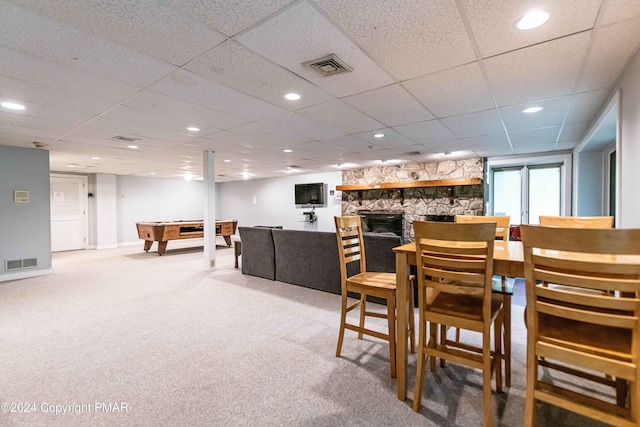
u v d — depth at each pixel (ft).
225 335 8.61
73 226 26.50
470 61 6.76
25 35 5.52
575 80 7.83
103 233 27.86
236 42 5.87
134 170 25.99
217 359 7.25
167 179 33.58
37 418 5.20
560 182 19.07
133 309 10.82
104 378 6.44
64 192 26.03
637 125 6.55
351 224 7.75
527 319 4.39
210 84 7.90
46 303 11.53
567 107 9.94
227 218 37.96
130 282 14.76
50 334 8.68
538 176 20.01
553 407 5.52
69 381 6.32
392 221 23.58
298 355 7.43
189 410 5.42
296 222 31.12
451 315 5.21
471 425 5.01
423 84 8.02
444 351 5.30
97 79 7.52
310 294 12.60
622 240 3.43
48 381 6.32
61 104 9.32
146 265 19.22
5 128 12.06
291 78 7.57
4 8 4.71
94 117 10.70
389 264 11.02
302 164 23.20
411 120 11.39
